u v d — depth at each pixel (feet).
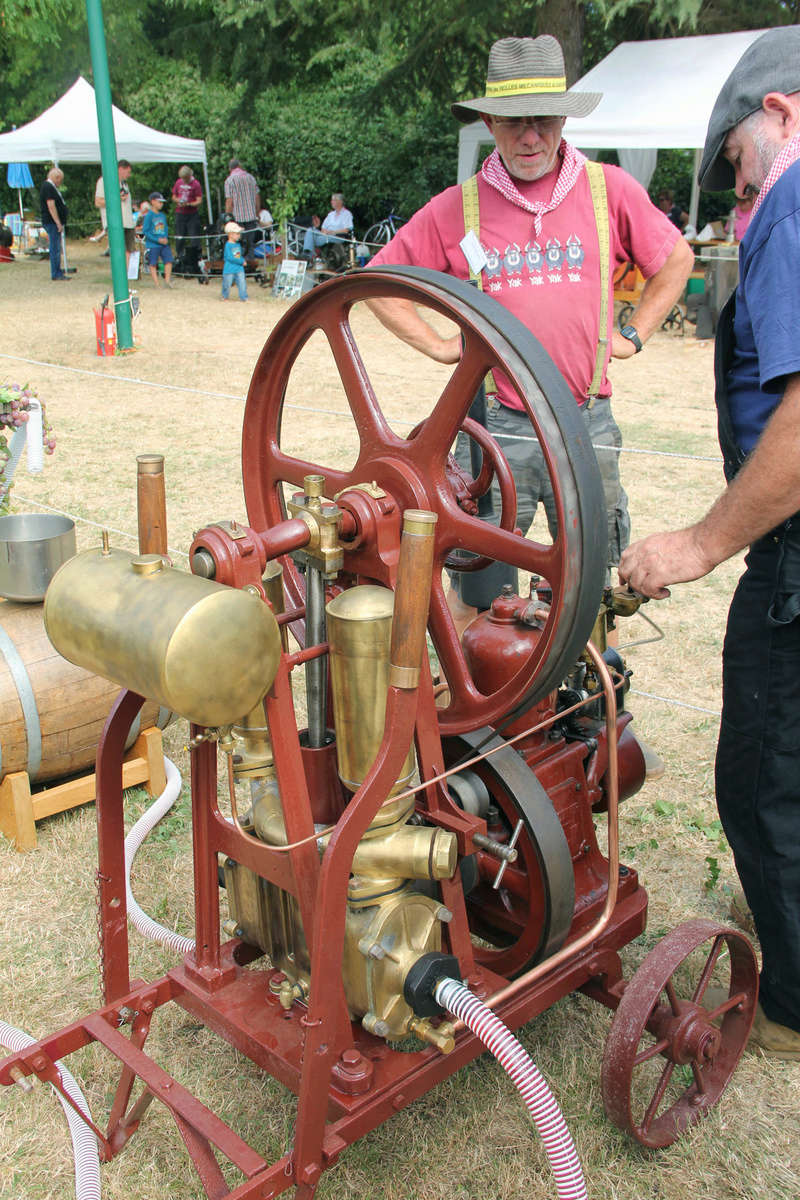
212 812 6.16
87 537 16.93
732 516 5.99
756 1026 7.34
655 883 9.07
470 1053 6.05
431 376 32.55
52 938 8.41
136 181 78.18
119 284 35.01
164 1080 5.73
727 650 6.87
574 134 36.32
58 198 53.93
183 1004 6.59
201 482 20.58
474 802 6.34
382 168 67.87
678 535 6.41
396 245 9.91
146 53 74.79
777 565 6.33
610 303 9.66
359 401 6.40
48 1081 6.15
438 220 9.64
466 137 39.83
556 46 8.61
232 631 4.74
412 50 46.47
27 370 32.55
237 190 58.03
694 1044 6.39
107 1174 6.40
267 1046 5.85
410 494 5.96
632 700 12.27
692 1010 6.47
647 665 13.17
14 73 82.74
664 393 30.83
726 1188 6.31
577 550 5.27
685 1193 6.27
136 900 8.82
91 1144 6.32
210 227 63.57
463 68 47.19
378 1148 6.53
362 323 43.91
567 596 5.35
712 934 6.44
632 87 37.29
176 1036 7.48
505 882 6.80
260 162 72.54
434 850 5.51
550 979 6.61
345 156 68.69
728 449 6.79
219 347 37.01
